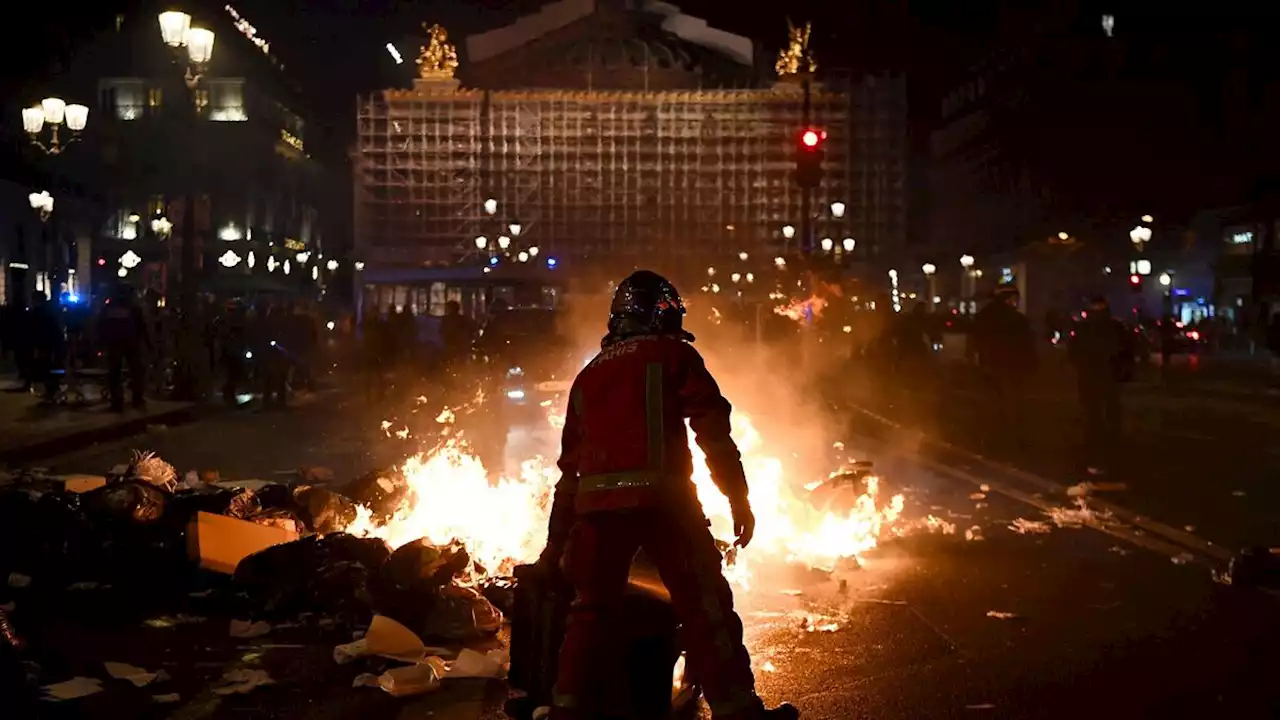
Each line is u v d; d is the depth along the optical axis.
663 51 70.25
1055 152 60.91
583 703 4.42
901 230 61.06
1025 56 64.12
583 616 4.55
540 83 69.81
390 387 27.75
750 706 4.49
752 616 7.54
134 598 7.70
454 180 60.84
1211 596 7.96
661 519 4.56
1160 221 54.38
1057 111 60.81
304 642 6.88
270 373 25.16
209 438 19.06
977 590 8.21
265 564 7.47
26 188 44.75
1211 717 5.59
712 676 4.50
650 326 4.91
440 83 61.25
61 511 8.14
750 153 61.22
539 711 5.12
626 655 4.52
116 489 8.13
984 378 18.38
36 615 7.33
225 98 71.69
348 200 88.25
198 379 26.64
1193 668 6.35
